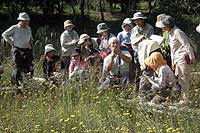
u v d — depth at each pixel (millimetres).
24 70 11633
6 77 11945
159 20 9586
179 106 8242
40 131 7742
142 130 7512
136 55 10227
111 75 10031
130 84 9547
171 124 7605
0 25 29953
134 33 10625
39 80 10320
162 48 9844
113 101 8797
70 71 10695
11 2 32281
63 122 7973
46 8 33469
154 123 7660
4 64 12812
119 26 33094
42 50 16781
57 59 11352
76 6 38344
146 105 8297
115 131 7562
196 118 7699
